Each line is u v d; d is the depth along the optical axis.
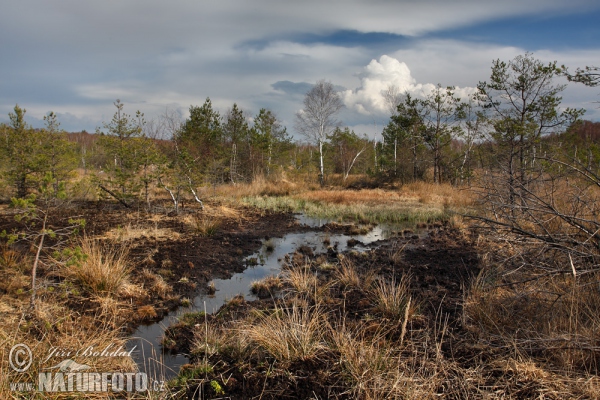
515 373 3.29
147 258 7.07
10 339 3.48
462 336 4.15
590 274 4.46
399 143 24.70
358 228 10.88
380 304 4.93
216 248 8.32
